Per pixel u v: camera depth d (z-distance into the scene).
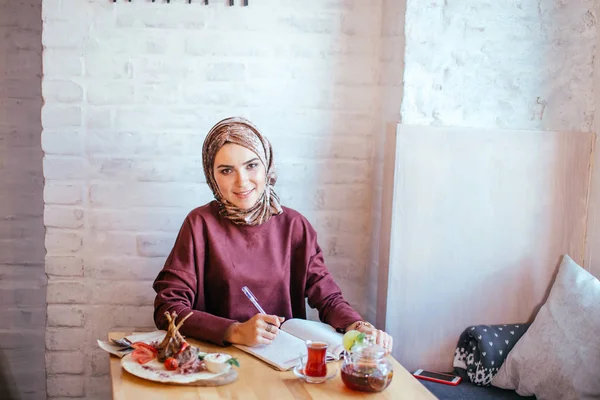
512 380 2.26
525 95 2.46
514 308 2.51
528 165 2.46
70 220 2.47
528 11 2.43
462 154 2.40
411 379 1.76
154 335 1.94
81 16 2.40
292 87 2.53
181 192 2.51
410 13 2.34
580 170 2.50
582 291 2.26
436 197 2.40
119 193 2.48
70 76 2.41
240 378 1.70
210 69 2.48
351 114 2.59
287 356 1.82
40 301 2.84
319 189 2.60
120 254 2.51
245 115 2.52
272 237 2.17
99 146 2.45
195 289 2.10
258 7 2.48
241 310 2.12
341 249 2.64
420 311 2.44
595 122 2.49
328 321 2.14
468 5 2.39
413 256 2.41
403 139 2.35
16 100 2.73
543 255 2.51
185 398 1.56
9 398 2.85
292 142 2.56
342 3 2.53
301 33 2.52
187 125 2.48
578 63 2.48
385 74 2.52
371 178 2.62
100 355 2.54
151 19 2.43
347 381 1.65
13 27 2.70
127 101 2.45
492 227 2.46
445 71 2.39
